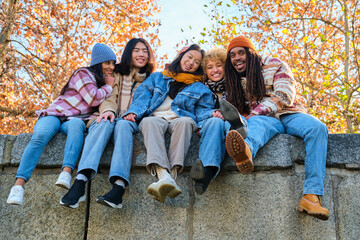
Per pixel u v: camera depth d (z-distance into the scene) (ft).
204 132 10.78
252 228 10.81
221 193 11.13
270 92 12.16
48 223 11.27
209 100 12.55
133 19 42.75
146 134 10.88
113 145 11.48
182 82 12.85
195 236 10.83
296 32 40.88
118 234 10.98
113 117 11.62
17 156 11.81
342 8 37.58
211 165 10.23
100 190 11.40
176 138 10.98
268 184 11.13
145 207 11.14
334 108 34.91
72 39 39.55
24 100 36.55
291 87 11.94
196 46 13.35
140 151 11.42
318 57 41.68
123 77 13.57
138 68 13.94
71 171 10.82
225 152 11.16
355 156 11.09
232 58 12.61
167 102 12.54
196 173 9.48
